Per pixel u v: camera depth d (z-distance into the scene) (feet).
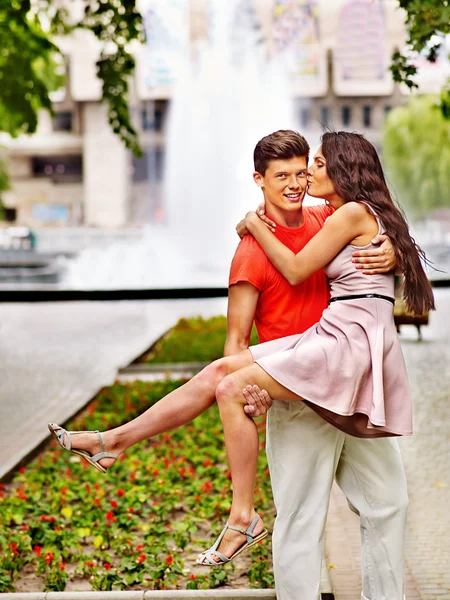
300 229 11.66
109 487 20.63
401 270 11.39
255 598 12.82
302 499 11.49
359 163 11.34
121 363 40.27
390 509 11.84
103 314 64.18
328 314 11.22
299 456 11.45
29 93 44.01
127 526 17.38
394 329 11.33
